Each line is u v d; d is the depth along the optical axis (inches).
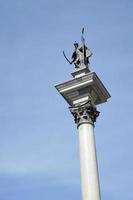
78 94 1745.8
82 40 1892.2
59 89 1769.2
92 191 1529.3
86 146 1622.8
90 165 1579.7
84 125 1673.2
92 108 1722.4
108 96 1838.1
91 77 1729.8
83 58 1834.4
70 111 1742.1
